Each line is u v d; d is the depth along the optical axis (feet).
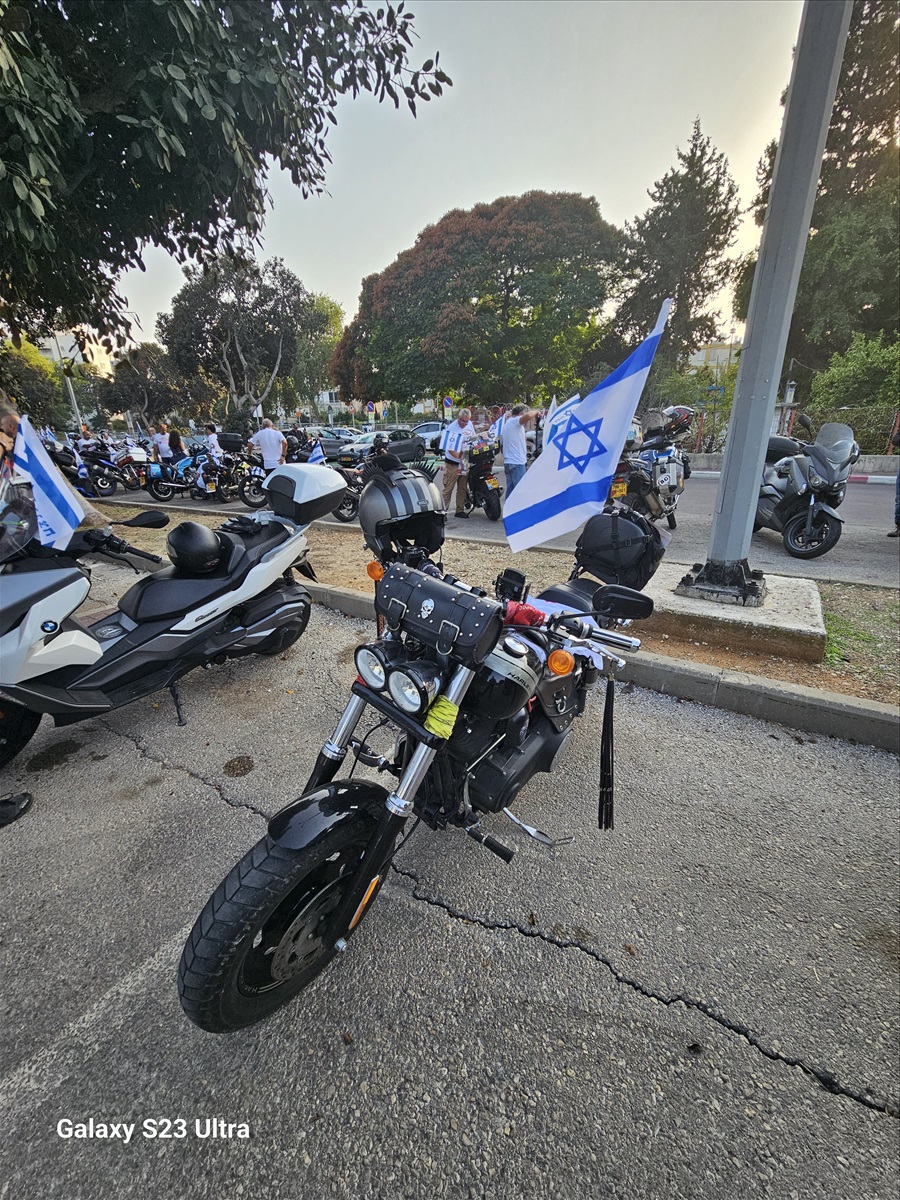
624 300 94.84
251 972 4.95
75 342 22.22
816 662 11.64
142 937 6.22
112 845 7.57
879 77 54.70
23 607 7.88
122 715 10.79
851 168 57.88
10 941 6.19
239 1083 4.86
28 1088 4.84
